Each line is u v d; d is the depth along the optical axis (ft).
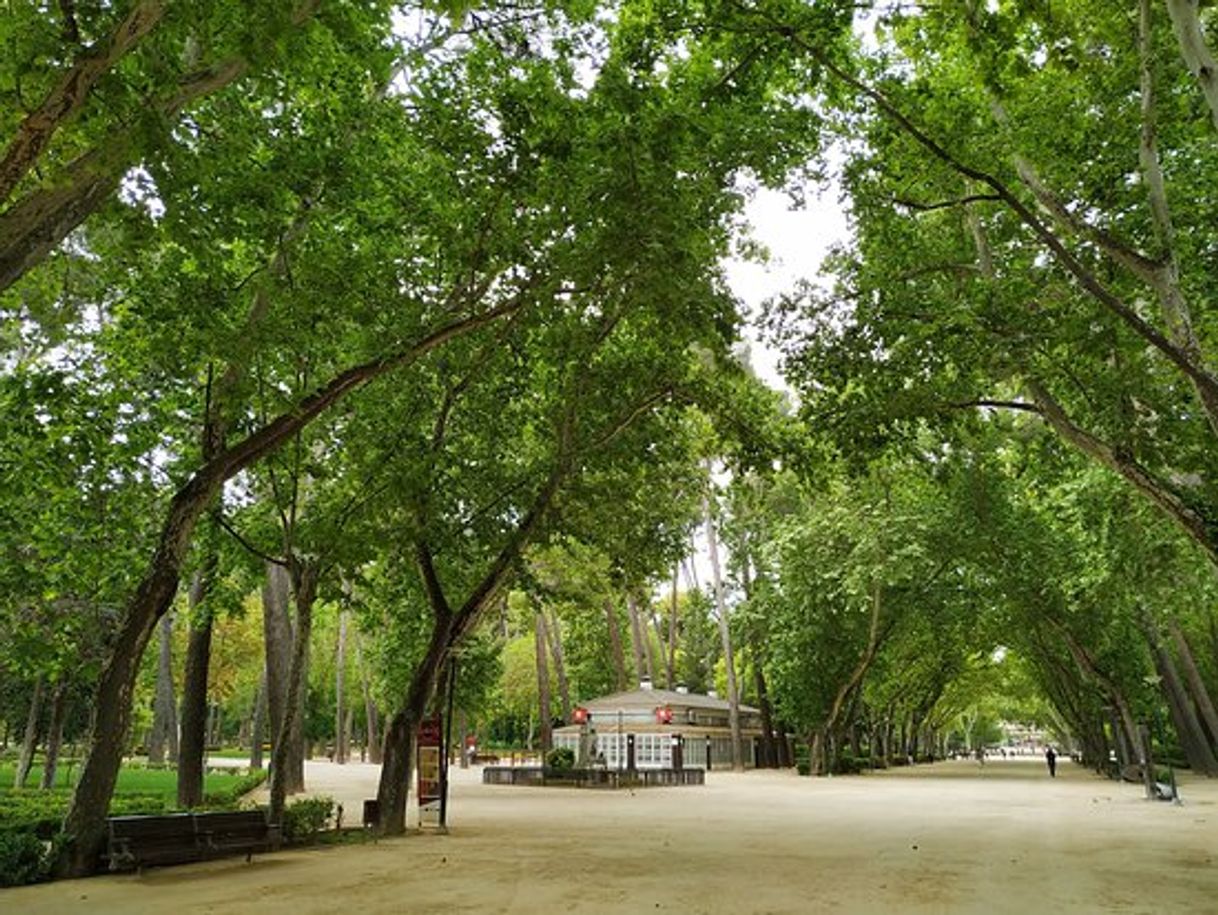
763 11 41.78
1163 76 44.50
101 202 33.32
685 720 168.76
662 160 38.40
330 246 49.34
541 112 44.70
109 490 56.24
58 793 81.66
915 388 49.44
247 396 46.24
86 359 54.70
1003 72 43.06
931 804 84.33
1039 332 43.93
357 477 57.82
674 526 74.69
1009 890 36.32
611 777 111.75
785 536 122.42
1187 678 138.41
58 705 96.89
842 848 50.21
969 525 104.88
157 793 83.82
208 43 28.14
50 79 26.66
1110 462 47.39
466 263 48.85
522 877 39.65
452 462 59.41
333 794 91.50
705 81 46.55
